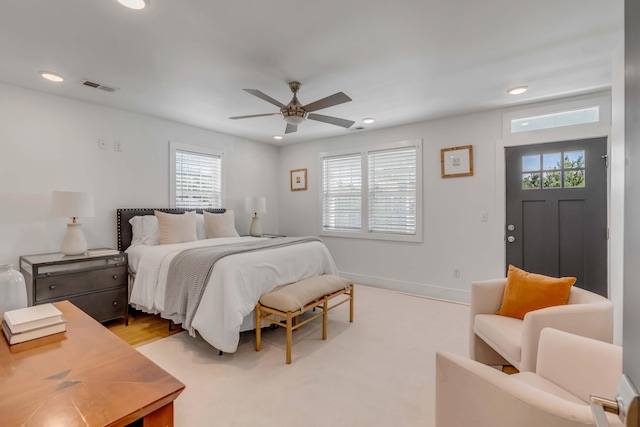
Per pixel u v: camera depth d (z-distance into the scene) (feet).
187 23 6.21
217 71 8.40
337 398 6.23
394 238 14.37
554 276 10.81
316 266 10.91
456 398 3.76
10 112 9.31
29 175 9.67
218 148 15.34
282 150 18.63
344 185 16.20
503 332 6.24
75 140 10.61
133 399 3.34
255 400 6.14
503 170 11.64
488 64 8.09
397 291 14.24
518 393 3.20
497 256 11.80
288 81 9.05
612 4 5.70
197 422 5.51
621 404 1.71
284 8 5.76
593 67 8.29
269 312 8.09
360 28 6.45
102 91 9.87
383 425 5.47
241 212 16.53
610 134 9.82
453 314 11.10
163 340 8.89
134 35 6.63
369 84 9.34
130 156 12.03
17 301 5.58
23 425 2.90
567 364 4.35
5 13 5.80
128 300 10.38
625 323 1.91
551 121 10.82
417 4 5.68
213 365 7.50
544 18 6.14
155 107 11.43
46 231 10.00
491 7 5.77
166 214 11.68
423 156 13.51
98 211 11.18
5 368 3.90
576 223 10.45
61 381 3.63
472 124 12.25
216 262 8.18
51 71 8.38
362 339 9.02
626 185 1.96
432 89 9.75
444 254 13.05
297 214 18.06
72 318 5.63
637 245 1.69
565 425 2.87
